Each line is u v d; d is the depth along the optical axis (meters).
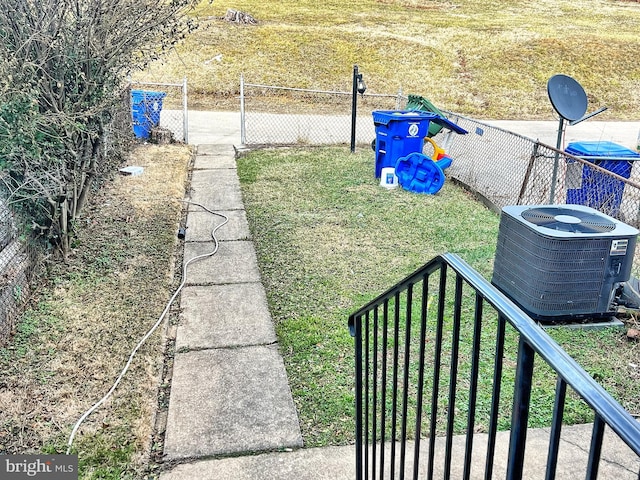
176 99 14.95
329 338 3.96
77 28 4.60
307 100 15.63
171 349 3.79
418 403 1.82
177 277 4.96
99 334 3.83
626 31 24.28
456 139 9.29
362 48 19.86
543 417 3.15
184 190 7.47
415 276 1.76
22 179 4.27
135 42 5.21
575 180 6.49
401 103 12.19
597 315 4.16
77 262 4.90
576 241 3.94
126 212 6.26
